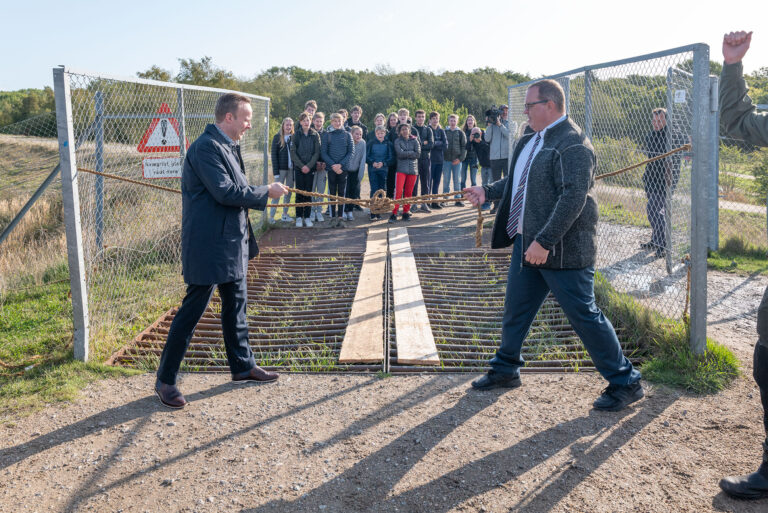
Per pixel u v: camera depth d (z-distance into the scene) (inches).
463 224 383.2
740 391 146.6
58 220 410.6
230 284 151.1
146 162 233.8
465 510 102.3
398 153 378.3
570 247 129.6
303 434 130.6
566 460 117.3
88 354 173.8
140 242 273.1
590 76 232.4
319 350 184.9
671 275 204.2
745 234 332.2
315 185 392.5
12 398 150.1
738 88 102.3
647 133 211.8
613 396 137.7
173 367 145.1
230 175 140.9
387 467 116.4
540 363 172.2
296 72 2025.1
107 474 115.6
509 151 373.1
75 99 186.1
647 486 108.0
